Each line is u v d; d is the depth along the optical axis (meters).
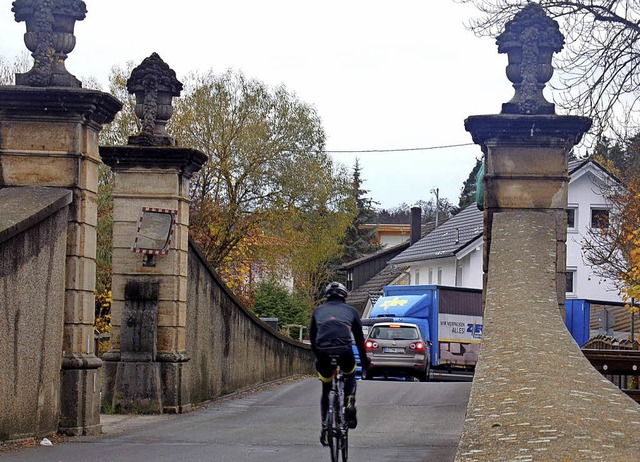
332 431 10.81
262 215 42.12
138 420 16.61
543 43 15.85
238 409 19.03
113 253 18.36
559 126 15.49
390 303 44.47
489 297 11.12
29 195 13.55
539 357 7.99
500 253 13.47
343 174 45.50
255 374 26.16
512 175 15.64
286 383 28.97
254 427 15.26
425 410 17.72
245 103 42.50
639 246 24.67
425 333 42.75
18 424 12.38
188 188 19.02
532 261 12.98
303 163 42.94
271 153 42.56
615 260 30.03
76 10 14.46
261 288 54.66
